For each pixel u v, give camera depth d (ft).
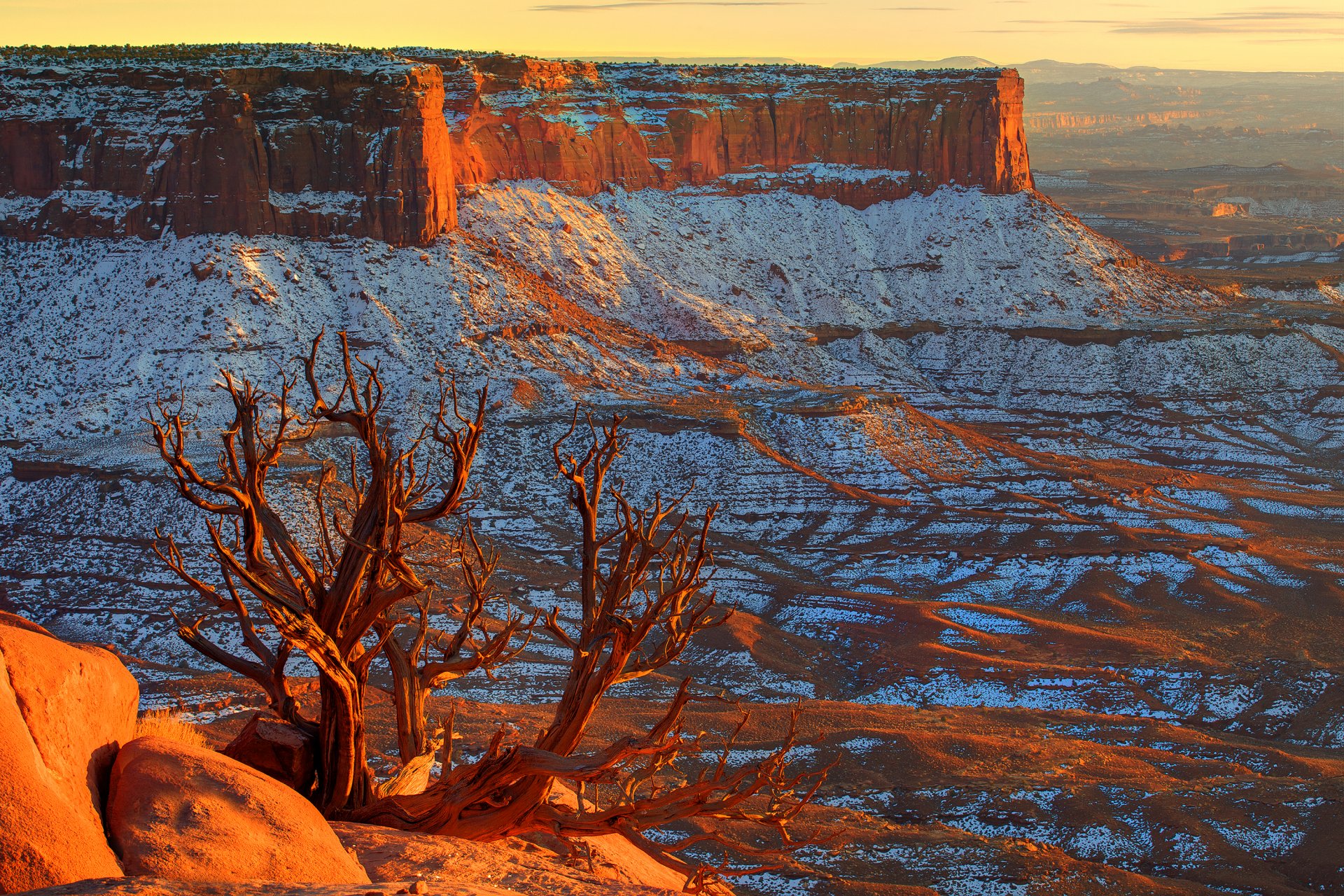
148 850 55.42
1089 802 275.80
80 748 60.18
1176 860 254.68
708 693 352.90
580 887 72.43
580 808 82.89
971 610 427.33
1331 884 247.91
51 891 44.96
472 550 427.74
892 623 421.59
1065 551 486.38
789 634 417.49
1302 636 428.56
